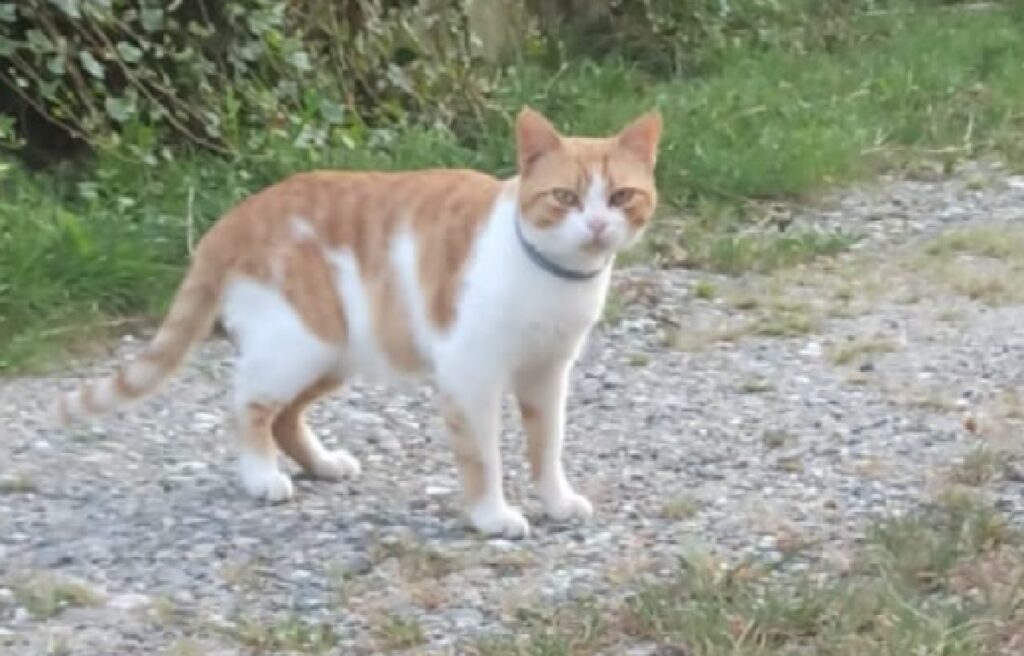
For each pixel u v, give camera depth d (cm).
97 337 827
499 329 589
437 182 615
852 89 1327
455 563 584
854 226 1056
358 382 751
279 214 627
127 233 891
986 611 535
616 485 664
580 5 1409
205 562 588
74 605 555
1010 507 630
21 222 874
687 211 1064
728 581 557
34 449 698
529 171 582
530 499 647
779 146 1145
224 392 767
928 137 1233
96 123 983
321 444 693
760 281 946
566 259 583
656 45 1398
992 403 754
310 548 599
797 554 591
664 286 932
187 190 949
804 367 811
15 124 998
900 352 828
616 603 552
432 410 748
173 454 697
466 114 1157
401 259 607
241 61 1040
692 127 1180
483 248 590
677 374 804
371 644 531
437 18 1151
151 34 1015
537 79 1265
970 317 883
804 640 523
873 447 702
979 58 1444
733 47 1413
